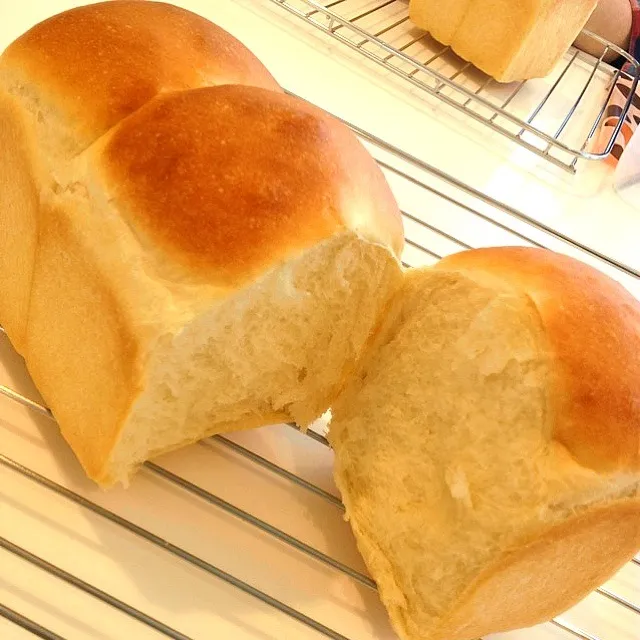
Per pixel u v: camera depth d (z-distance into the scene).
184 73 0.37
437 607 0.37
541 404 0.35
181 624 0.36
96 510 0.37
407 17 0.72
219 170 0.34
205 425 0.39
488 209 0.56
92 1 0.56
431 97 0.63
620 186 0.63
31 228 0.37
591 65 0.81
